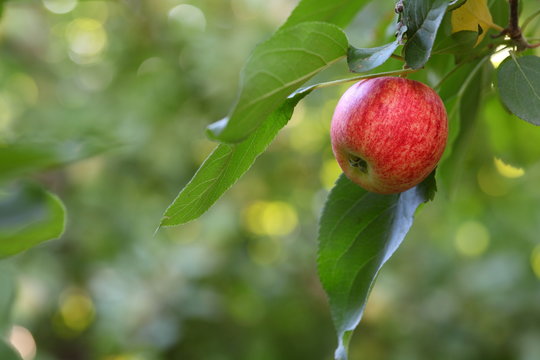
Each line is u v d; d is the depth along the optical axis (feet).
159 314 18.03
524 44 5.48
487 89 6.90
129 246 19.63
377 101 5.29
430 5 4.99
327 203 6.05
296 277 21.16
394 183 5.44
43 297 18.90
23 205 2.95
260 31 19.04
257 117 4.55
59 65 23.34
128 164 20.58
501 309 18.74
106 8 22.75
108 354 18.60
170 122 20.56
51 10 22.54
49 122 20.15
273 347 19.62
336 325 5.88
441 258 21.09
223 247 19.80
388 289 19.90
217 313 18.44
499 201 19.47
